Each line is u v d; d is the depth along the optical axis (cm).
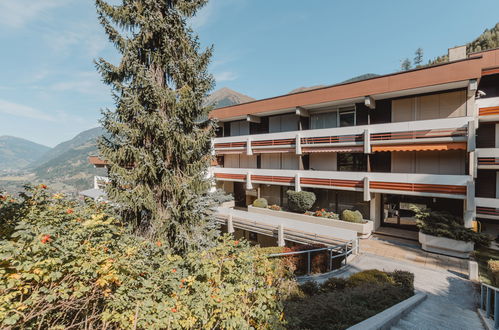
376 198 1481
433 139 1154
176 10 852
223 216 1747
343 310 444
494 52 1221
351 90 1388
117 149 836
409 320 483
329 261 1003
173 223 830
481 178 1334
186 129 938
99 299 319
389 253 1121
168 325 297
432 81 1142
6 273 248
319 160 1711
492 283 749
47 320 270
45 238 270
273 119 1964
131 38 869
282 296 484
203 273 348
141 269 360
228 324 302
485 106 1202
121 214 816
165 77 946
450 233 1061
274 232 1399
